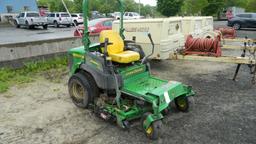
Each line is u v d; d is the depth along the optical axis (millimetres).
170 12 48688
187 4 49406
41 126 5160
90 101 5664
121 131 4902
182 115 5551
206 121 5270
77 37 10906
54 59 9961
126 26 9234
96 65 5340
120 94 5078
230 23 25328
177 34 9461
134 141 4566
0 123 5305
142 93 4840
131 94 4969
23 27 30672
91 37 11594
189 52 8320
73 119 5418
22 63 9102
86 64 5578
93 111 5668
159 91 4781
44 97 6672
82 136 4758
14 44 8891
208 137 4684
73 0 47125
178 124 5148
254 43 10430
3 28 30359
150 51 8844
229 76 8422
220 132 4852
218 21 38188
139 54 5676
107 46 5309
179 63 10242
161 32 8578
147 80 5578
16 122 5344
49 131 4965
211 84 7609
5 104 6246
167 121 5277
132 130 4926
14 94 6891
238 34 20688
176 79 8133
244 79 8086
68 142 4578
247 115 5531
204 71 9070
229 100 6363
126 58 5203
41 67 9297
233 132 4852
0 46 8555
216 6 45969
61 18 32125
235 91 7000
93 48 5766
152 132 4520
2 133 4918
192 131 4887
